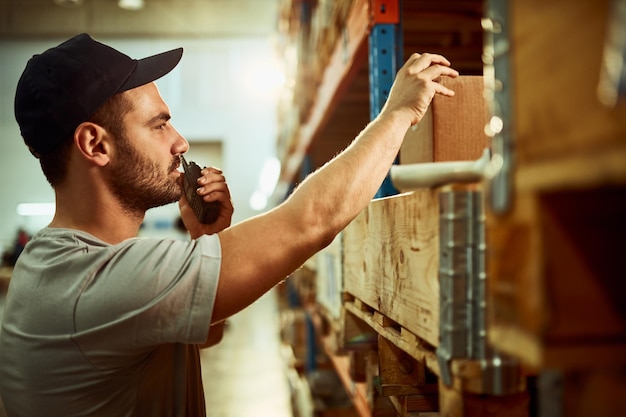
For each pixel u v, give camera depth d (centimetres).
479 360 77
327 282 234
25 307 126
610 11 47
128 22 1288
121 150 138
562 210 56
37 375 123
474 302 79
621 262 56
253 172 1432
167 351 138
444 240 82
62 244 128
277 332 948
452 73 137
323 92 274
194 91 1423
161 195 148
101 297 115
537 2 57
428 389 131
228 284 112
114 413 126
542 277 55
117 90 136
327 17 234
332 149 468
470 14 203
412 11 200
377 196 175
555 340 55
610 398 57
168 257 114
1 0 1226
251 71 1425
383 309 122
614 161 46
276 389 604
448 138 134
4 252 1218
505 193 62
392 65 164
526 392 84
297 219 115
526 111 59
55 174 138
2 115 1309
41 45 1310
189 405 148
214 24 1323
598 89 48
